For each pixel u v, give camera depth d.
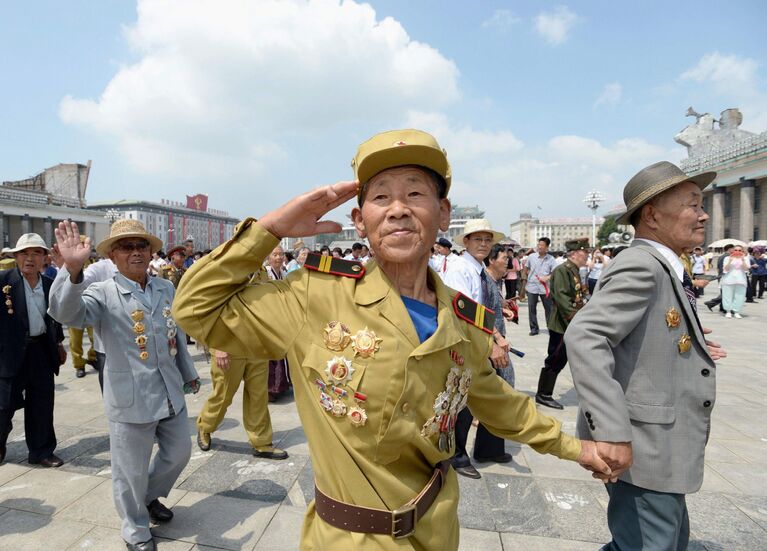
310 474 3.27
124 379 2.43
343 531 1.05
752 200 34.62
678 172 1.71
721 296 11.49
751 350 7.39
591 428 1.48
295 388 1.14
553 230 103.56
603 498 2.95
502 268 3.96
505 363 3.00
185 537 2.54
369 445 1.04
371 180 1.13
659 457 1.57
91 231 49.75
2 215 39.84
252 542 2.51
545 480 3.18
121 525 2.58
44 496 2.98
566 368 6.40
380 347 1.04
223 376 3.43
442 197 1.23
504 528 2.63
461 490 3.05
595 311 1.60
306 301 1.10
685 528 1.77
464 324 1.29
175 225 91.12
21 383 3.40
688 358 1.61
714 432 4.04
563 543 2.49
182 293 1.10
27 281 3.54
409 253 1.09
